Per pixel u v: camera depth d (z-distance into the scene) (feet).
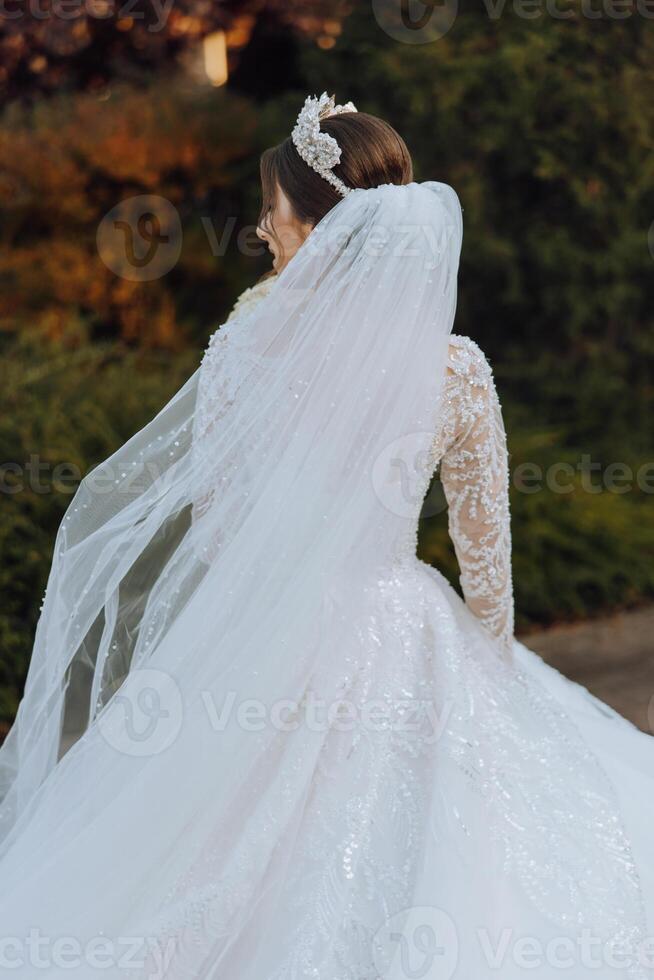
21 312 16.52
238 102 18.20
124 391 12.64
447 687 5.37
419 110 15.69
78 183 16.90
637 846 5.81
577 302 16.30
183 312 18.22
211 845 4.94
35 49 17.80
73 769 5.27
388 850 4.99
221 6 17.99
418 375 5.09
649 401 17.51
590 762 5.66
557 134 15.52
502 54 15.08
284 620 5.08
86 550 5.65
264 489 5.12
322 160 5.28
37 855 5.09
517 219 16.42
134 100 17.54
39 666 5.83
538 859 5.18
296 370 5.08
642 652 12.70
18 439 11.02
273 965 4.69
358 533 5.25
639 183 15.80
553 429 16.78
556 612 13.74
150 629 5.50
